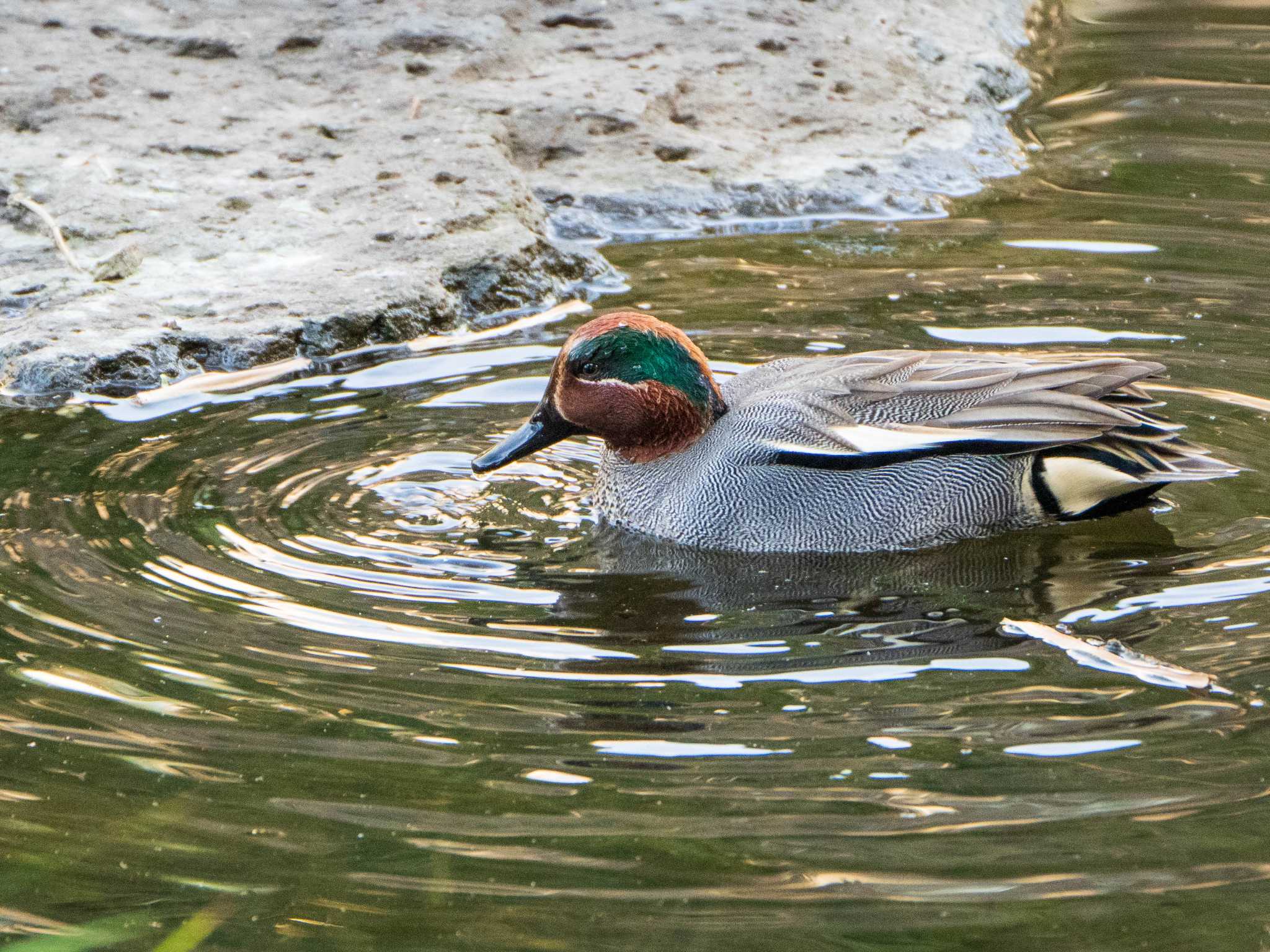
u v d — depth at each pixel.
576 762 7.76
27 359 12.91
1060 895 6.67
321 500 10.98
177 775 7.63
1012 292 14.48
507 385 13.17
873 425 10.84
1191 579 9.87
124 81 17.44
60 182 15.65
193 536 10.30
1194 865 6.86
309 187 16.08
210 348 13.38
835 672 8.73
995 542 10.70
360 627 9.18
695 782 7.57
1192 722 8.05
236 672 8.60
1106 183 17.36
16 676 8.48
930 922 6.54
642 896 6.73
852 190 17.31
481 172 16.41
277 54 18.20
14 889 6.80
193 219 15.38
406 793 7.49
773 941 6.42
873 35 20.11
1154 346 13.17
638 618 9.48
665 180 17.20
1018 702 8.33
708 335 13.71
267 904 6.70
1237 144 18.30
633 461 11.30
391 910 6.66
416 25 18.70
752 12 19.98
